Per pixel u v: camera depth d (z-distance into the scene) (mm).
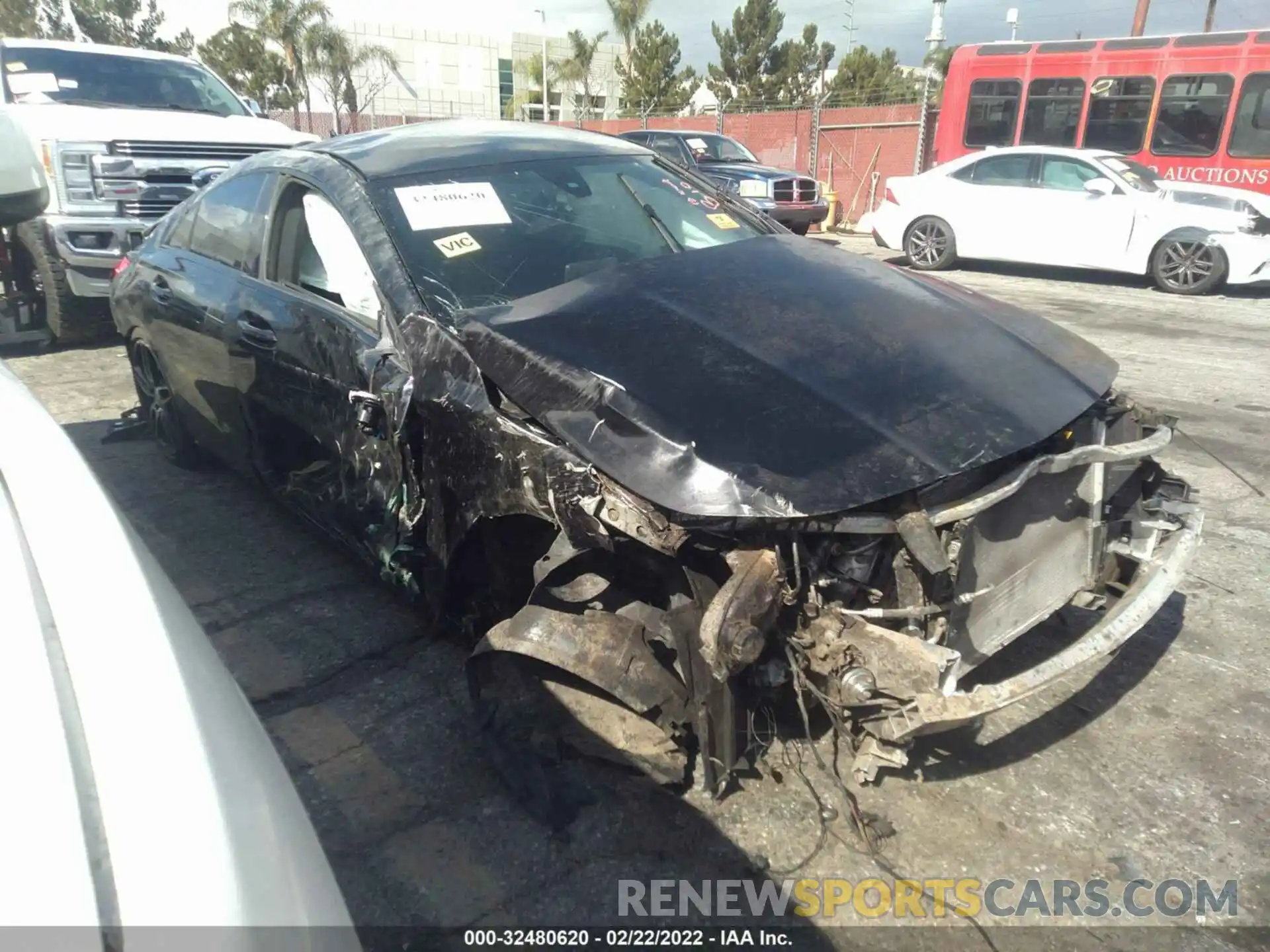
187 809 1045
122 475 4953
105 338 7812
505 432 2502
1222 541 4223
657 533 2213
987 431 2422
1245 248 10578
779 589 2205
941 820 2514
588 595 2502
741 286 2977
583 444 2342
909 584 2334
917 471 2264
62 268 6996
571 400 2434
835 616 2297
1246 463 5230
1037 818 2527
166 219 4922
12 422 1616
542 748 2578
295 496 3656
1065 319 9594
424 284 3025
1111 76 14164
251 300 3727
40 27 28422
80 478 1514
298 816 1221
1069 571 2750
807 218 15570
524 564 2783
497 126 4191
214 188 4461
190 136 7445
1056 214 11867
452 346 2736
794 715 2545
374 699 3061
